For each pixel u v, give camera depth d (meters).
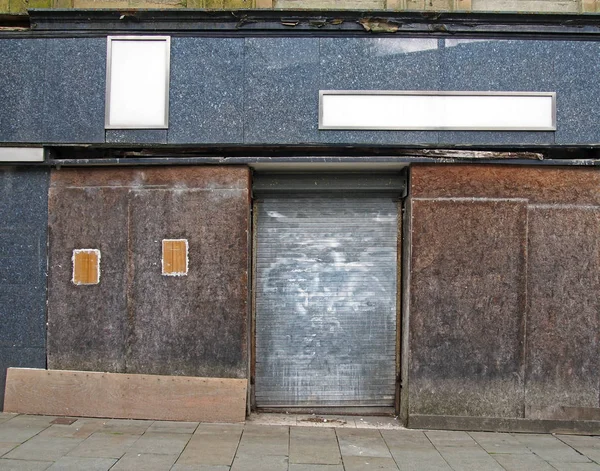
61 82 5.93
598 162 5.77
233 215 5.80
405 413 5.87
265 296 6.14
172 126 5.88
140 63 5.91
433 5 6.16
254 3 6.16
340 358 6.15
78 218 5.93
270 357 6.13
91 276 5.89
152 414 5.73
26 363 5.91
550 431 5.75
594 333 5.78
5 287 5.95
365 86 5.88
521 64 5.86
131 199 5.88
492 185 5.80
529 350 5.77
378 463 4.71
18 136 5.92
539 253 5.80
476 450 5.12
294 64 5.88
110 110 5.90
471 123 5.83
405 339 5.96
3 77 5.96
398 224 6.13
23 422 5.54
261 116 5.88
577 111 5.86
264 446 5.03
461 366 5.76
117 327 5.85
